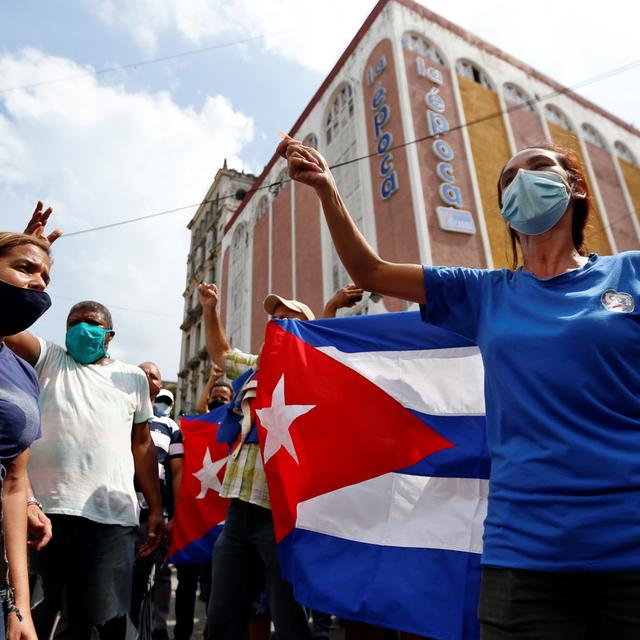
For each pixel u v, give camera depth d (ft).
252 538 8.21
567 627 4.07
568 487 4.14
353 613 7.08
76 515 7.91
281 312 10.50
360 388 8.59
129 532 8.49
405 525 7.55
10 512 5.60
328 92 57.93
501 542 4.39
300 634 7.66
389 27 49.37
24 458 5.82
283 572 7.57
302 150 5.87
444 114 47.55
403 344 8.81
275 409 8.62
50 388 8.62
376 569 7.32
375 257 5.95
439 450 7.86
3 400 5.38
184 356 99.50
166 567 14.12
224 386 17.80
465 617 6.74
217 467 13.11
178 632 13.02
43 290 5.73
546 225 5.46
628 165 64.49
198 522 12.80
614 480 4.03
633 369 4.45
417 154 43.96
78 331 9.07
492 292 5.63
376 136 47.75
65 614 9.05
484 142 49.21
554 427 4.34
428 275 5.87
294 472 8.12
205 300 11.16
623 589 3.87
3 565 5.13
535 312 4.99
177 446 14.70
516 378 4.76
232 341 74.23
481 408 7.95
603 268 5.15
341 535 7.66
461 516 7.36
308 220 58.59
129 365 10.02
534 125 55.36
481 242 43.55
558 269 5.48
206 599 15.85
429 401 8.23
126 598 8.18
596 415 4.30
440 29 52.39
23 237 5.84
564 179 5.62
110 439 8.72
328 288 51.85
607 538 3.92
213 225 95.50
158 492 9.93
